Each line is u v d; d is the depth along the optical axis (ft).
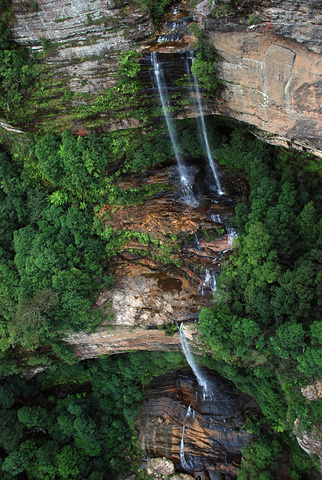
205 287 115.03
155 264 120.47
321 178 90.02
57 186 110.93
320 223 86.02
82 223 111.04
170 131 102.32
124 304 118.42
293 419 98.73
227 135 104.78
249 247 91.91
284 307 87.66
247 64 74.49
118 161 103.09
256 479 112.47
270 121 80.18
